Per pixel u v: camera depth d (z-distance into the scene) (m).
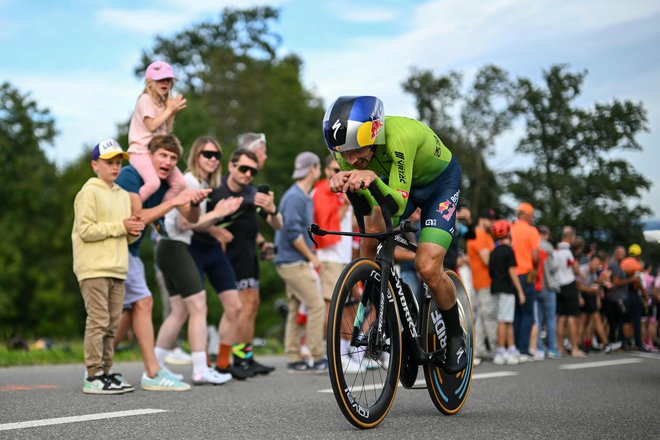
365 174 3.78
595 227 34.28
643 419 4.48
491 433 3.85
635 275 14.22
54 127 40.88
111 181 5.59
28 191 38.41
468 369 4.72
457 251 8.47
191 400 5.09
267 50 47.03
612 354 12.73
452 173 4.36
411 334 4.20
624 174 35.00
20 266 37.44
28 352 8.79
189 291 6.36
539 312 10.95
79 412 4.39
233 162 7.12
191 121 36.47
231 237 6.65
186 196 5.79
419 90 43.88
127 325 6.26
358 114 3.79
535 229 10.43
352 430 3.84
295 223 7.59
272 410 4.59
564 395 5.65
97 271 5.41
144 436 3.61
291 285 7.76
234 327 6.90
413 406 4.87
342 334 3.78
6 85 39.94
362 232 4.17
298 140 39.97
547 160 36.25
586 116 35.41
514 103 37.88
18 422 3.98
